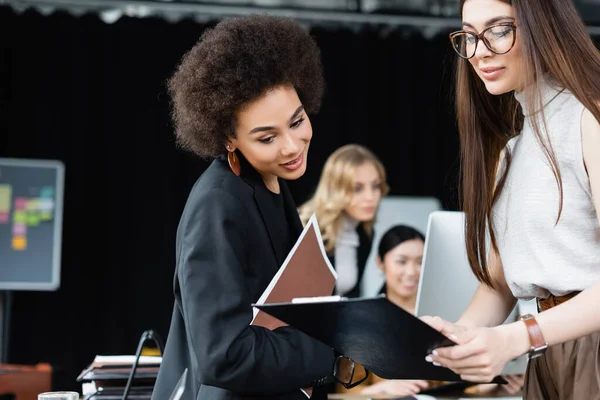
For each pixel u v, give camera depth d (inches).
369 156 147.3
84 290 187.3
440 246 82.6
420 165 205.2
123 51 189.9
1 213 164.6
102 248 188.7
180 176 192.2
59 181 167.8
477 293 67.9
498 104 62.4
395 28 203.5
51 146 185.8
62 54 187.3
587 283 55.7
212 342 55.2
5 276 163.5
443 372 53.5
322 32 200.5
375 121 204.1
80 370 185.6
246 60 58.4
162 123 191.3
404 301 139.2
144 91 190.7
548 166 56.9
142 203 190.5
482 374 51.8
